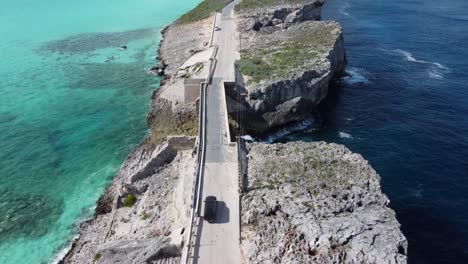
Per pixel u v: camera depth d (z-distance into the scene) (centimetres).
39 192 5828
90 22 14288
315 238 3781
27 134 7206
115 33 12938
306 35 9219
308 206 4181
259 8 11262
